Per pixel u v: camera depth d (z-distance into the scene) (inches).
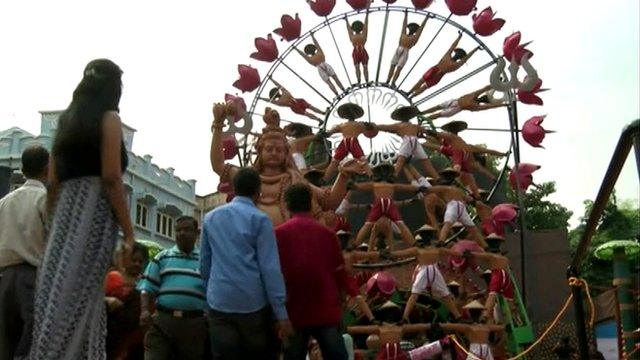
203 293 263.6
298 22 556.7
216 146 297.6
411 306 400.5
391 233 441.1
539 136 495.5
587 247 194.2
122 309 263.1
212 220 201.0
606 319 688.4
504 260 435.8
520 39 487.2
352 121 442.3
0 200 187.9
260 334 193.2
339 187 285.7
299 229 215.0
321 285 210.8
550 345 663.1
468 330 399.2
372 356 413.4
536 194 1381.6
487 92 509.7
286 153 281.1
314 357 294.8
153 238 1259.8
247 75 551.2
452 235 464.8
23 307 171.5
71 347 134.3
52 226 140.5
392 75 545.3
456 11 532.4
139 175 1219.9
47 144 1035.3
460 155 487.5
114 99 147.2
